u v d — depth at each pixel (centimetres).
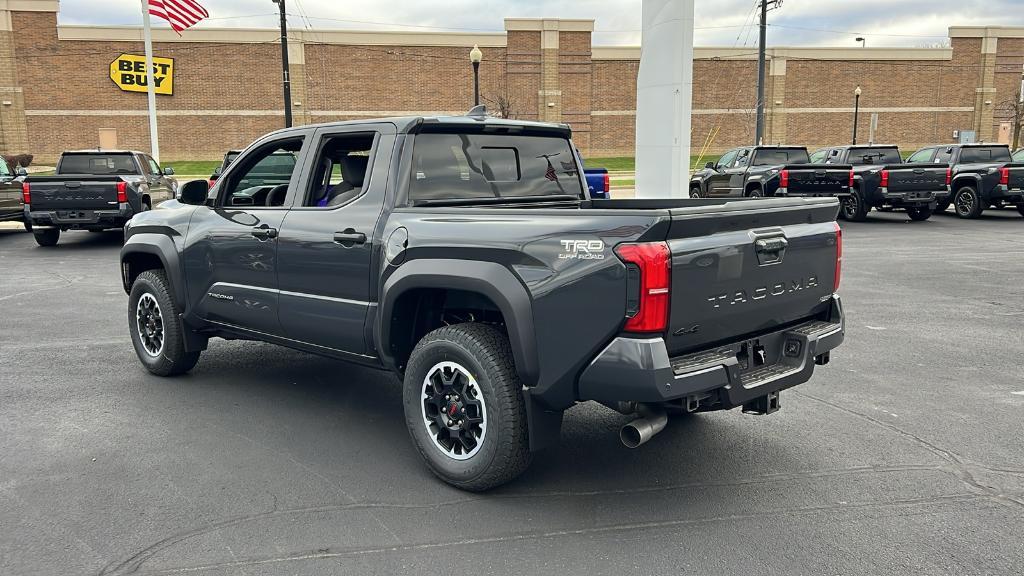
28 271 1188
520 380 379
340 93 4344
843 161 2044
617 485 409
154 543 344
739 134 4853
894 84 4966
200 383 597
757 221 373
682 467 434
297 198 491
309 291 478
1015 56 5031
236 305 531
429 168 450
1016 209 2250
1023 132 5012
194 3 2409
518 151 498
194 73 4162
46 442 467
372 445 467
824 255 425
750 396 366
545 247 357
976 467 432
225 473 423
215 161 4209
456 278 384
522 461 383
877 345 716
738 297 367
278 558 331
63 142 4078
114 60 4066
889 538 349
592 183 1331
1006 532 354
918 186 1884
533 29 4506
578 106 4634
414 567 324
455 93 4484
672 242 333
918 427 498
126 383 595
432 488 405
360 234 440
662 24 1491
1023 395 564
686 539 348
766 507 382
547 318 356
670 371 331
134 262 635
